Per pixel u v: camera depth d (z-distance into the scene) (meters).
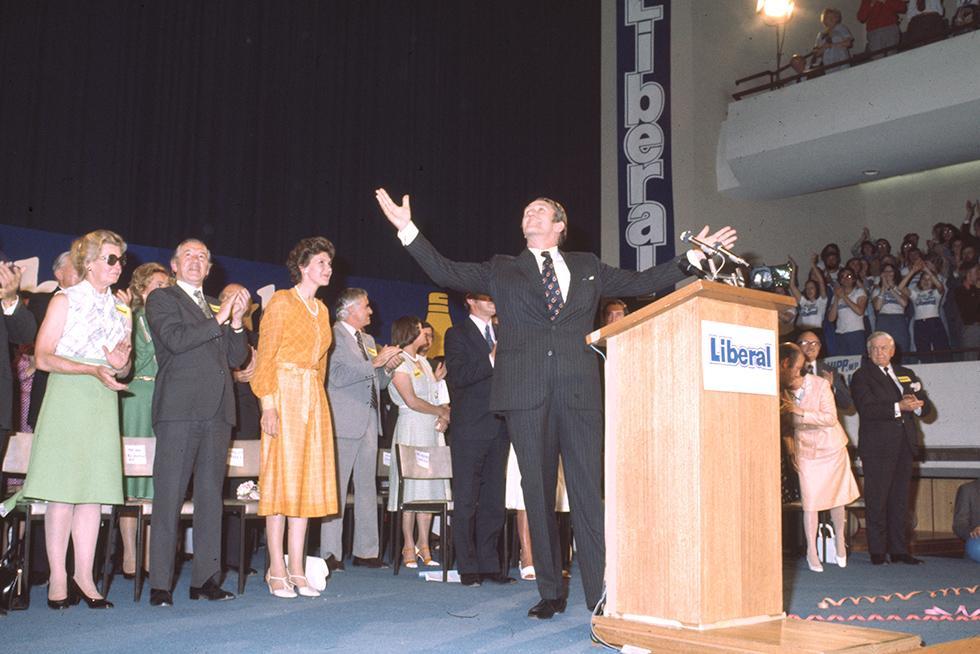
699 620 2.53
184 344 3.78
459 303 8.13
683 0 10.55
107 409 3.72
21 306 3.98
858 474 8.56
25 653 2.73
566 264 3.48
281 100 7.49
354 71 8.04
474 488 4.62
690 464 2.60
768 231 11.26
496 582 4.62
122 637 3.00
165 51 6.81
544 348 3.34
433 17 8.72
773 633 2.48
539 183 9.49
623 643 2.68
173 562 3.79
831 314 10.13
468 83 8.94
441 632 3.12
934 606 4.14
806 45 11.82
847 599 4.28
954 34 9.24
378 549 5.43
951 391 8.59
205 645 2.87
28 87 6.08
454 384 4.68
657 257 10.02
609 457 2.83
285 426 4.06
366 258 7.96
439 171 8.60
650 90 10.31
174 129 6.81
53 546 3.63
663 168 10.15
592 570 3.37
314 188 7.65
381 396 6.29
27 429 4.71
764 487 2.73
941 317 9.60
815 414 5.71
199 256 3.97
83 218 6.27
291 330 4.13
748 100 10.46
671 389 2.67
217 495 3.96
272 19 7.50
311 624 3.28
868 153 9.88
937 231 10.59
